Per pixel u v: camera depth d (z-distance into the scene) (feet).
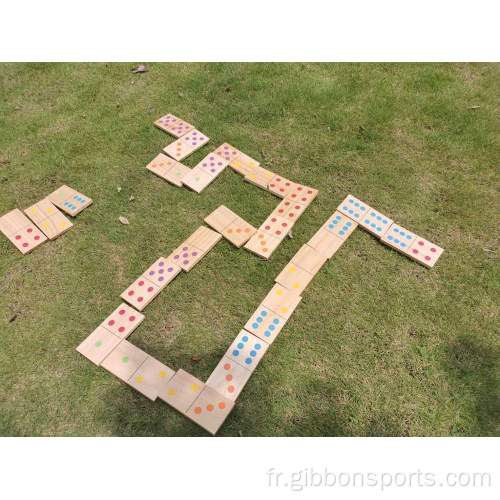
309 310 10.23
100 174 13.01
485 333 9.78
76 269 10.96
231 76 16.12
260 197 12.53
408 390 9.08
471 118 14.28
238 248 11.34
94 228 11.76
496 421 8.67
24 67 16.43
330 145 13.74
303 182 12.86
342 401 9.01
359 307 10.26
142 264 11.08
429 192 12.48
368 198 12.42
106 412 8.89
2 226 11.55
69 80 15.96
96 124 14.39
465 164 13.08
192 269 10.96
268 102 15.06
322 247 11.16
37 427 8.73
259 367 9.41
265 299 10.19
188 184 12.49
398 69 16.22
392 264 11.01
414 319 10.04
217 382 9.01
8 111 14.78
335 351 9.62
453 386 9.09
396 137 13.87
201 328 10.03
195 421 8.55
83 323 10.07
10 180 12.84
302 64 16.61
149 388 8.95
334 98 15.16
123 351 9.45
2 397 9.05
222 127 14.37
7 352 9.63
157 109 14.96
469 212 11.97
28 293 10.55
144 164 13.30
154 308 10.32
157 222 11.90
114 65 16.58
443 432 8.61
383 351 9.60
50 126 14.29
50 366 9.44
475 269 10.83
